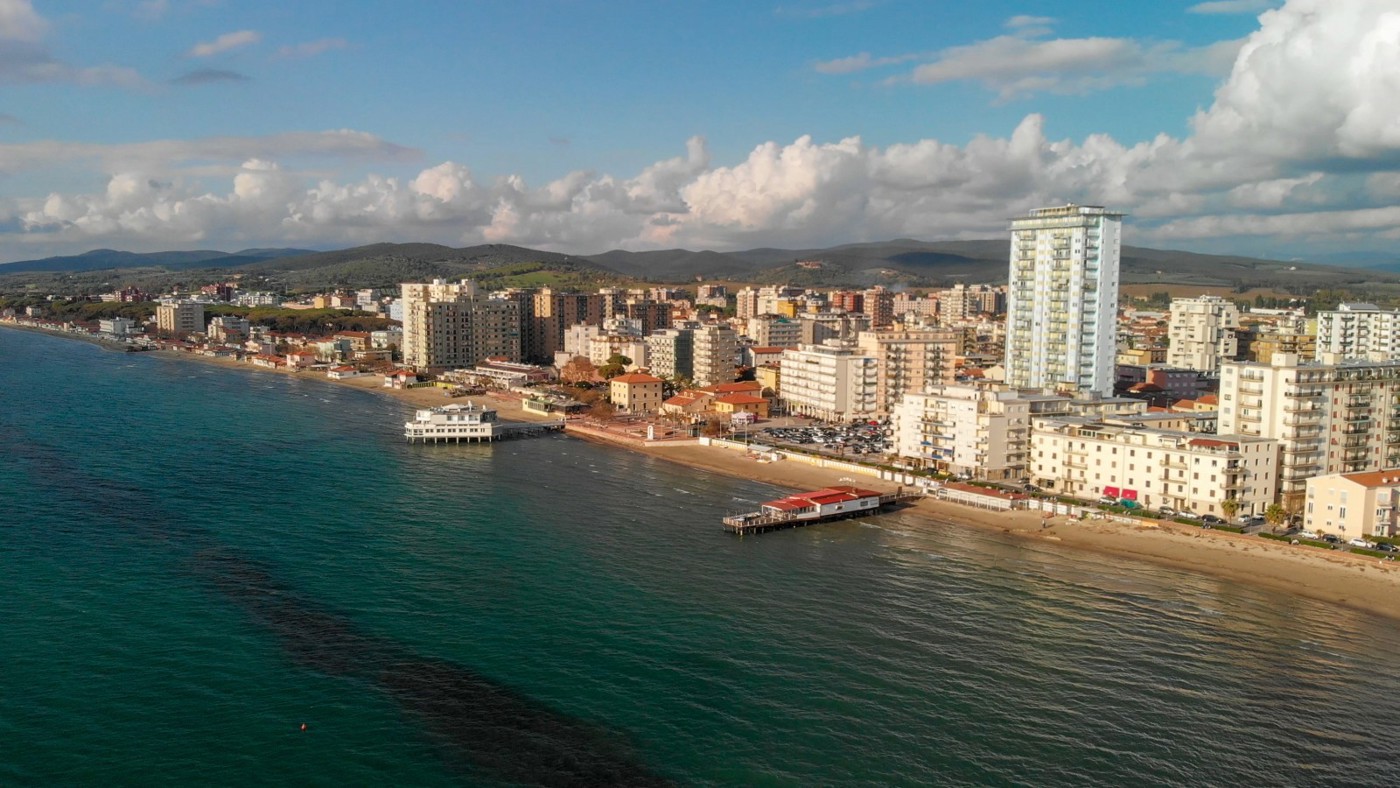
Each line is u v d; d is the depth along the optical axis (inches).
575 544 7066.9
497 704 4411.9
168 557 6412.4
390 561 6481.3
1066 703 4544.8
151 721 4183.1
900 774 3907.5
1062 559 6909.5
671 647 5108.3
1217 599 6033.5
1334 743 4215.1
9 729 4084.6
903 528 7859.3
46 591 5684.1
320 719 4229.8
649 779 3828.7
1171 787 3848.4
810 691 4616.1
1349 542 7071.9
